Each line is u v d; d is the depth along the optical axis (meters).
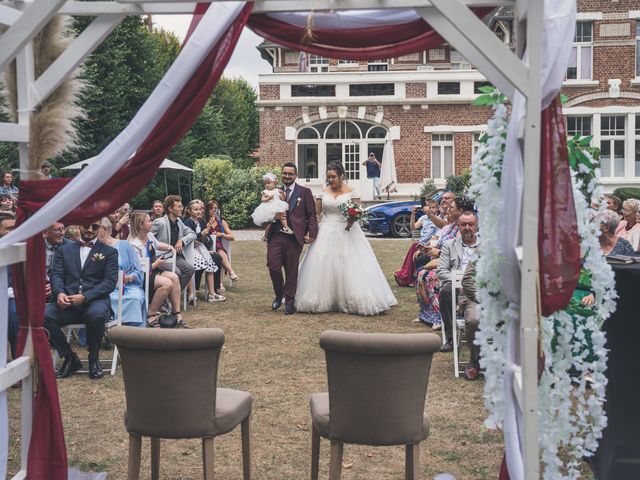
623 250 7.06
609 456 4.21
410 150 28.17
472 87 27.80
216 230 12.71
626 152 25.95
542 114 3.57
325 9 3.78
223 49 3.82
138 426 4.22
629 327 4.18
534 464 3.41
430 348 3.98
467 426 5.65
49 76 4.14
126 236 10.53
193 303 10.94
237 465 4.96
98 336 7.07
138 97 25.61
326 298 10.31
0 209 9.37
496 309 3.76
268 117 28.55
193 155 29.28
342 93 28.28
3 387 3.96
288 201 10.37
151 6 3.96
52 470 4.25
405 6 3.69
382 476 4.79
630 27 25.69
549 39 3.50
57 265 7.16
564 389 3.66
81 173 3.84
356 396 4.03
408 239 21.36
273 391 6.61
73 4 4.00
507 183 3.64
